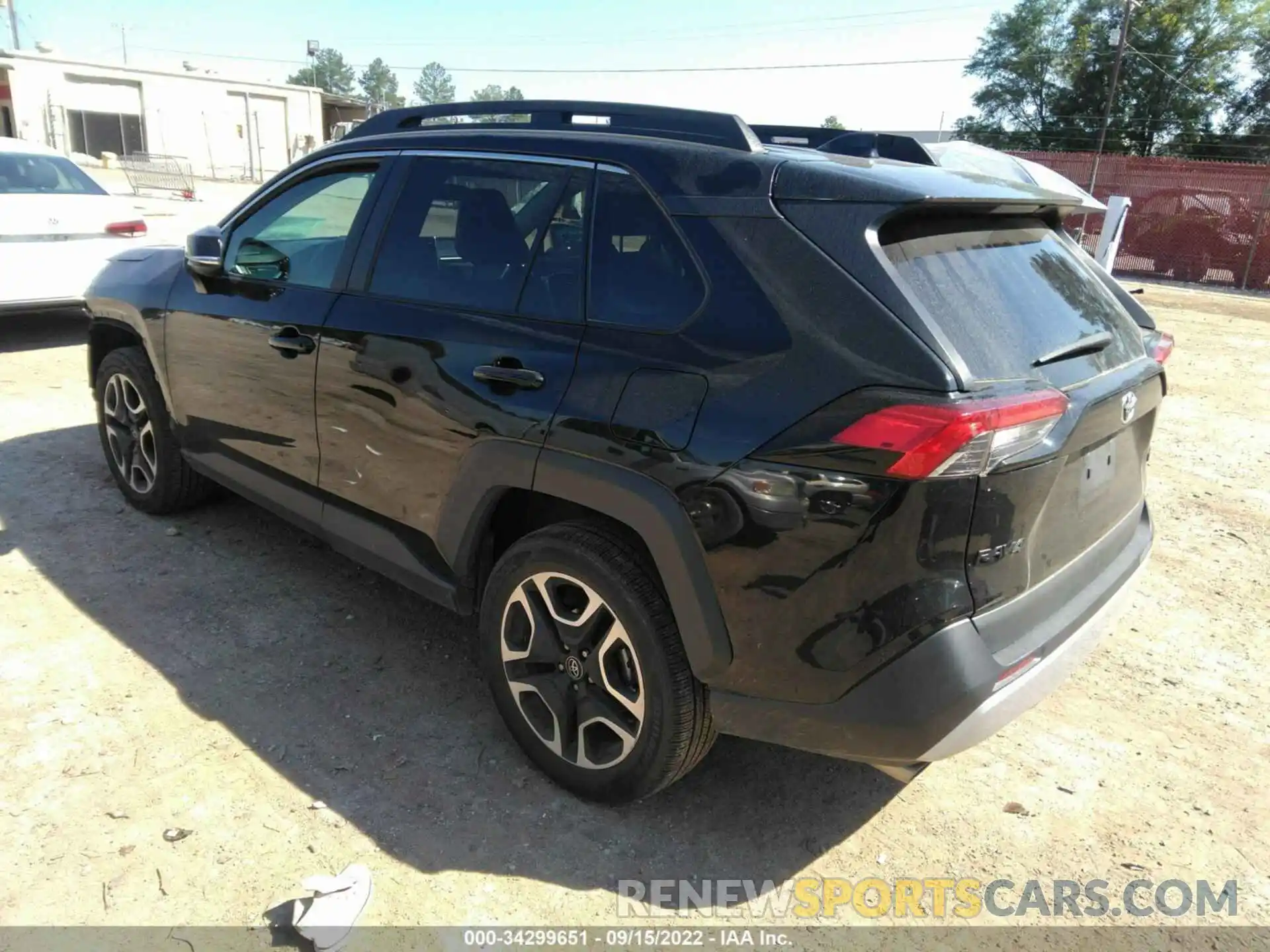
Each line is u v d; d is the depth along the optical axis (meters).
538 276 2.67
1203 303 16.02
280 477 3.53
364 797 2.65
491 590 2.75
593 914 2.31
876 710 2.08
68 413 5.95
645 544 2.44
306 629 3.53
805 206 2.23
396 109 3.37
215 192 29.30
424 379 2.80
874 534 2.00
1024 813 2.77
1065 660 2.35
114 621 3.49
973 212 2.41
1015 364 2.16
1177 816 2.78
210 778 2.68
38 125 38.44
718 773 2.88
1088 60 43.88
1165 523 5.18
